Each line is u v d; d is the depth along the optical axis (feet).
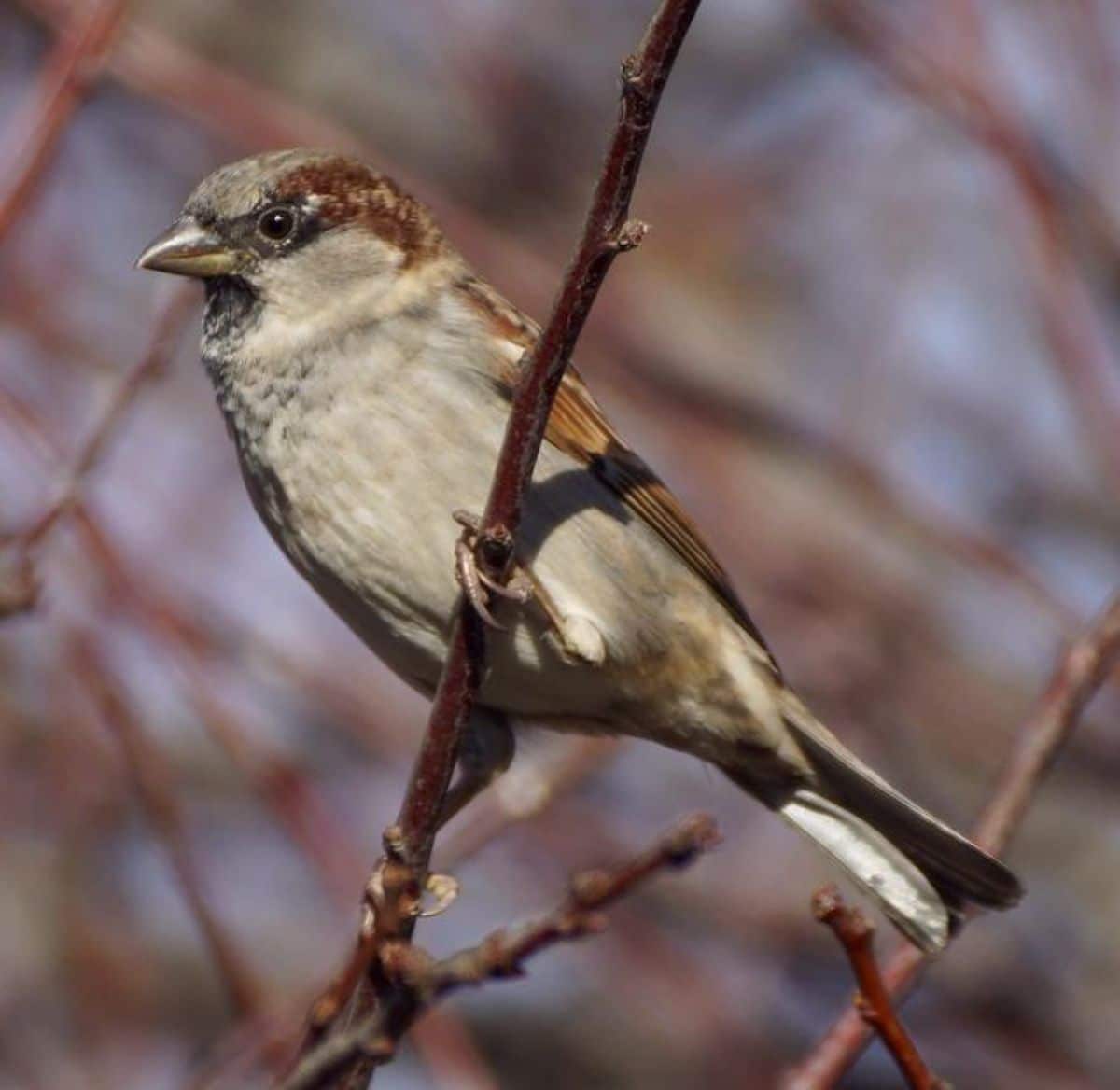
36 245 39.52
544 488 28.04
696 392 42.11
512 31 46.26
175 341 28.60
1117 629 26.76
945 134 44.32
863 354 43.75
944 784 41.29
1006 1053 42.06
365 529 27.61
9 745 41.75
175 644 33.04
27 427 29.35
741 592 41.09
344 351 27.96
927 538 40.75
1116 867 43.80
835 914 20.29
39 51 41.27
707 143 46.65
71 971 41.52
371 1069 21.62
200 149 42.63
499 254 40.68
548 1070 41.50
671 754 41.65
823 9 37.22
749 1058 39.73
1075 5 38.14
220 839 42.04
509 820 29.63
